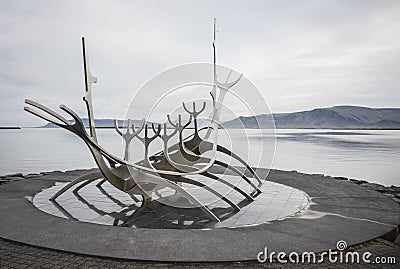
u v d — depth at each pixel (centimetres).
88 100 572
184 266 389
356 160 1688
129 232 488
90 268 381
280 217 575
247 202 691
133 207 645
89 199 707
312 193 777
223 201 694
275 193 779
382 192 840
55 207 639
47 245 439
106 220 561
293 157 1833
